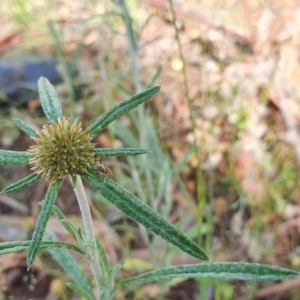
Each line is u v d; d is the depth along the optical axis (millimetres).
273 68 249
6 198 227
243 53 256
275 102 241
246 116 240
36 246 88
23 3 285
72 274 130
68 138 91
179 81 249
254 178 222
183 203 218
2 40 279
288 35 260
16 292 202
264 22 259
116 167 211
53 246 101
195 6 267
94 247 101
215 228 213
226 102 244
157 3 238
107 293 110
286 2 271
